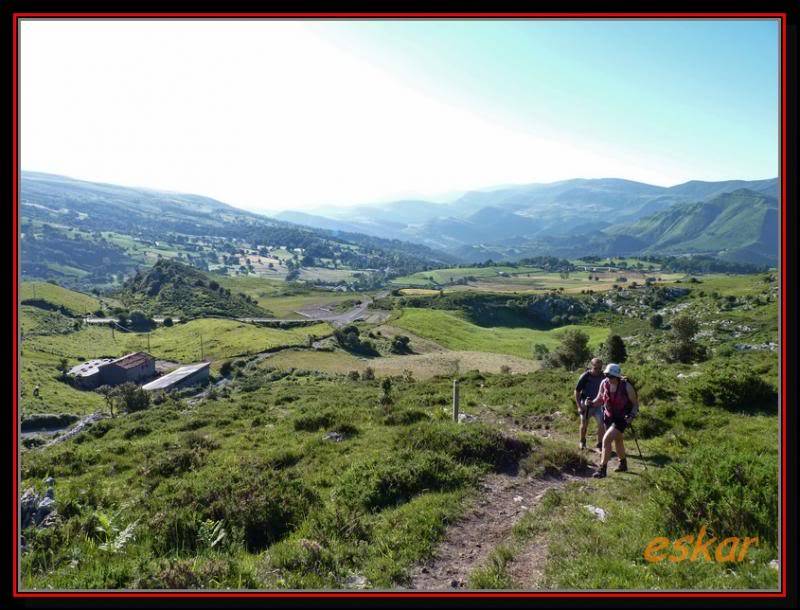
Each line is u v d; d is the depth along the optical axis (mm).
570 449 12320
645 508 8391
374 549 8078
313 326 176875
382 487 10648
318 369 107312
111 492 12469
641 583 6203
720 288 183500
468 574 7281
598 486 10539
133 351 149375
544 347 131250
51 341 148125
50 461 16484
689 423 14445
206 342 151750
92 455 17172
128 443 19047
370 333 149125
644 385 18078
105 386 113125
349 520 9070
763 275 193875
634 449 13055
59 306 190875
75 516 9594
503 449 12570
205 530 8703
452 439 13031
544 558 7527
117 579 7016
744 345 68812
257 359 122812
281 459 14430
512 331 175375
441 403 21109
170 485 11633
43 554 7852
